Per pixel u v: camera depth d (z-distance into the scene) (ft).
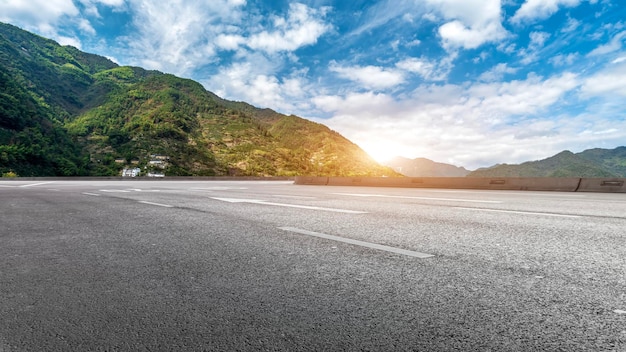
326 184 93.25
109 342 5.11
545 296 6.64
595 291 6.89
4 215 20.98
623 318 5.62
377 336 5.15
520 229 14.46
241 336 5.22
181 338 5.19
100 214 21.11
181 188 61.31
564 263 9.04
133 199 32.83
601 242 11.75
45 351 4.86
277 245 11.69
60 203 28.89
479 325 5.45
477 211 21.24
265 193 43.60
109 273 8.62
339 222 16.76
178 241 12.64
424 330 5.32
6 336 5.32
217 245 11.84
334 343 4.96
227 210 22.53
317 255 10.21
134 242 12.55
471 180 61.57
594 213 20.04
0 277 8.36
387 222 16.67
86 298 6.89
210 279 8.06
